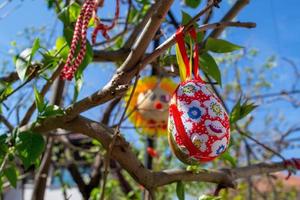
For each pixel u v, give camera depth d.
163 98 0.87
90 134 0.53
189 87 0.50
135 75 0.50
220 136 0.48
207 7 0.47
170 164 1.53
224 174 0.58
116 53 0.63
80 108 0.51
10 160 0.56
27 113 0.67
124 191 1.27
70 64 0.45
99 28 0.52
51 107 0.52
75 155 1.32
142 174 0.53
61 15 0.54
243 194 1.81
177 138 0.49
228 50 0.55
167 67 0.66
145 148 1.14
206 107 0.49
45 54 0.54
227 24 0.49
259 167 0.64
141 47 0.49
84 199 1.10
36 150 0.52
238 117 0.57
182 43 0.49
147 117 0.88
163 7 0.47
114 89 0.49
